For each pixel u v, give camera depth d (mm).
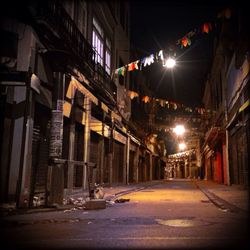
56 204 10031
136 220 8016
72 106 14641
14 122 9867
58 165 10289
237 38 15984
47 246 5184
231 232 6387
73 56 12734
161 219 8172
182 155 73250
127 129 28078
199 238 5809
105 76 21062
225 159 25391
